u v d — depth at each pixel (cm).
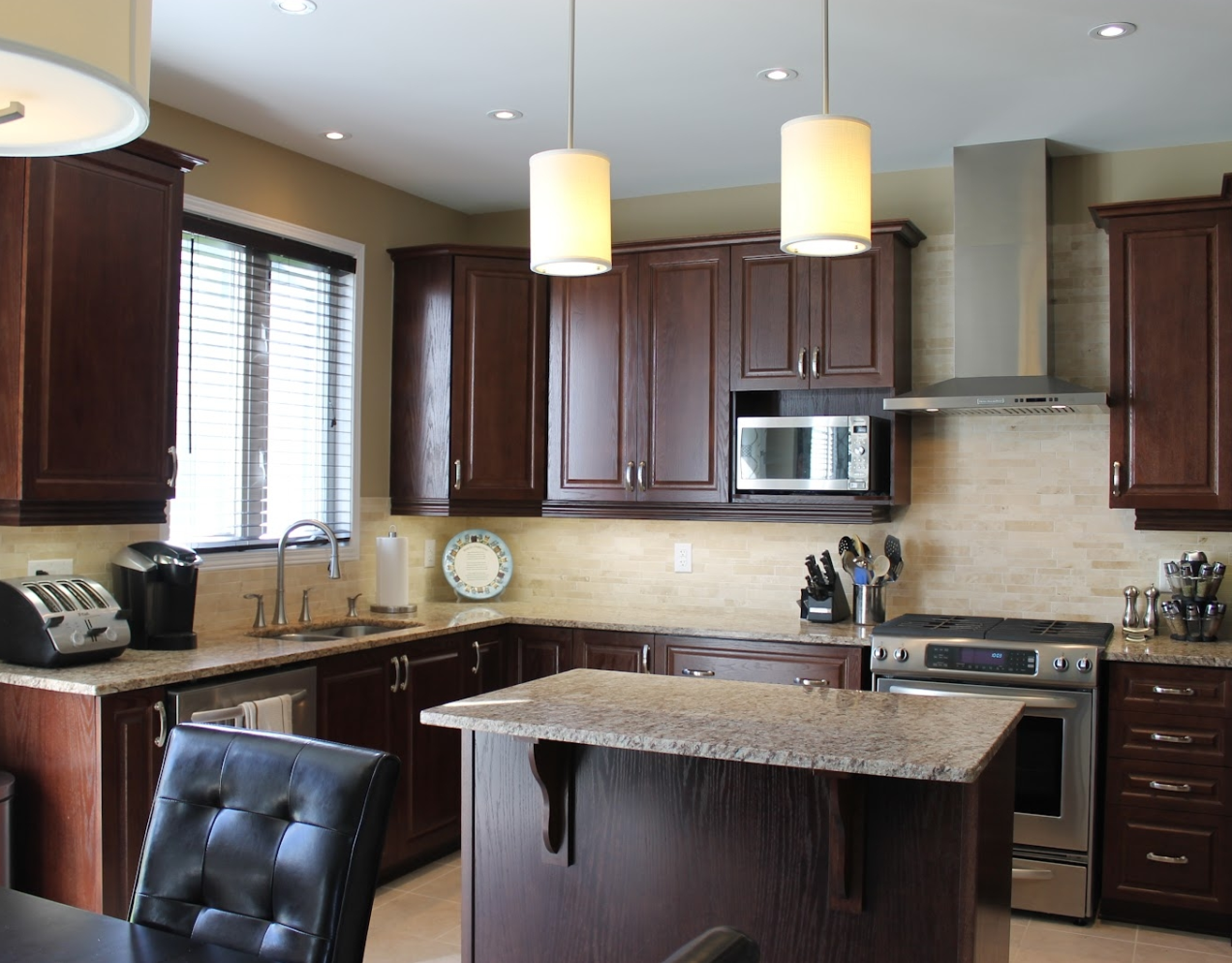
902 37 327
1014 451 442
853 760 208
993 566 445
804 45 332
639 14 311
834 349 434
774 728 234
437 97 378
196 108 388
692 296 457
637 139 422
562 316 478
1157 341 392
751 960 115
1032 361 418
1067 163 436
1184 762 366
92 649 316
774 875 237
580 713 248
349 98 379
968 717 247
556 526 520
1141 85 365
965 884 220
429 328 477
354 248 467
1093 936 365
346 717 374
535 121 402
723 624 435
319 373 455
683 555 493
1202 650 372
